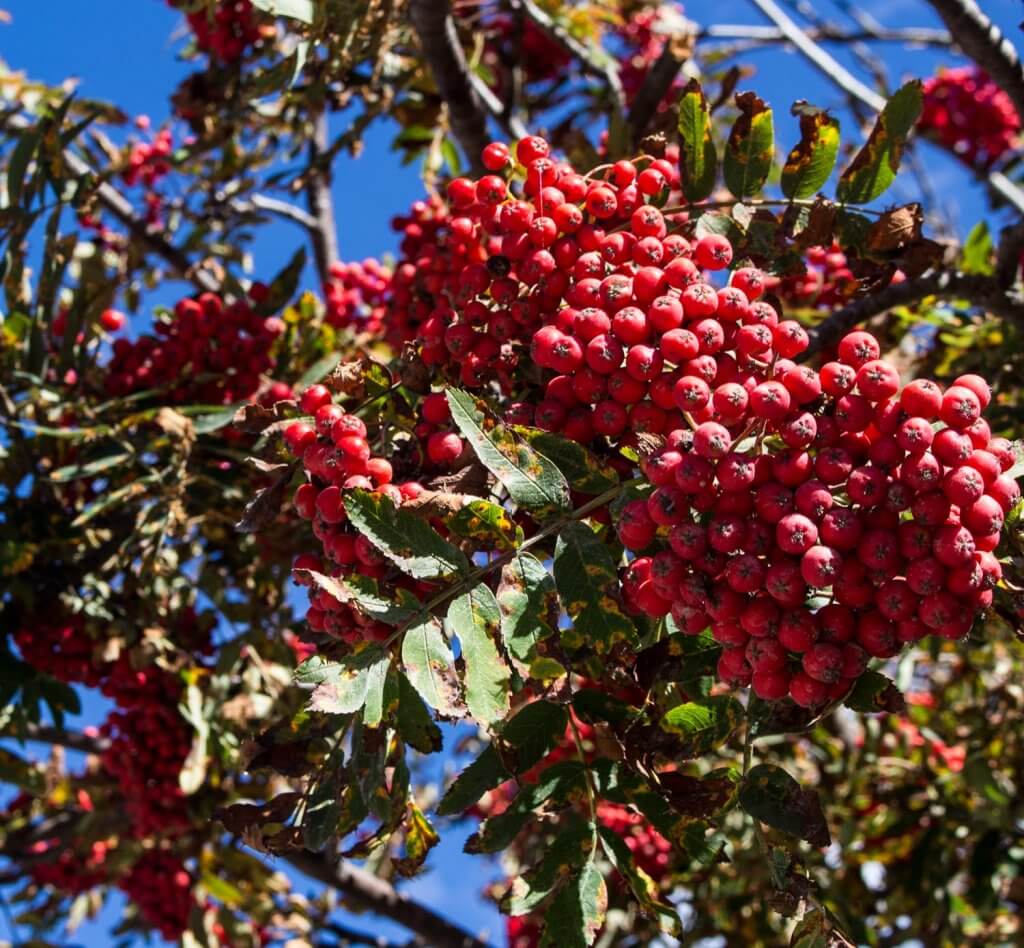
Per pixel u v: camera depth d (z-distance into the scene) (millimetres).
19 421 753
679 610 471
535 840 880
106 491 760
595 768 514
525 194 555
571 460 494
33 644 751
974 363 804
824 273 763
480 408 492
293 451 513
